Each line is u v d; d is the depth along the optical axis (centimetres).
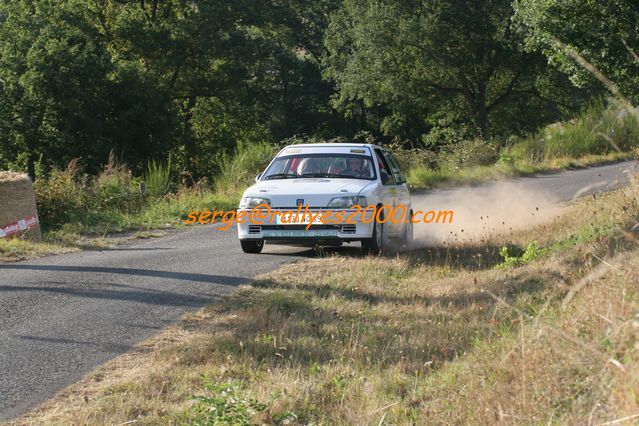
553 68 6122
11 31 5175
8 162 5091
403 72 6394
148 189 2706
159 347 894
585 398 572
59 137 5019
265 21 7131
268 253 1562
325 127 8325
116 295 1141
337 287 1207
